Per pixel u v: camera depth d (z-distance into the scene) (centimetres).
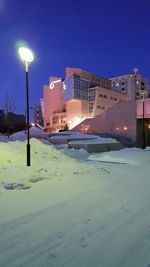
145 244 414
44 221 518
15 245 409
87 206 626
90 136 3031
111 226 495
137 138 3484
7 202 641
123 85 10531
